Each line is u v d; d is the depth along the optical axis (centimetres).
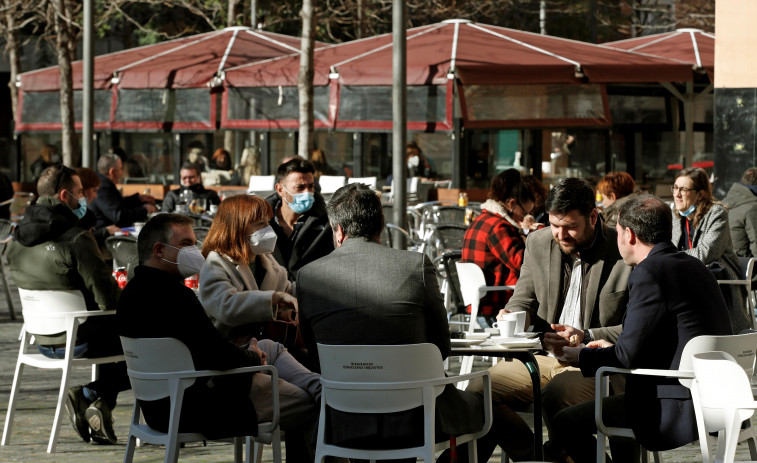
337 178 1998
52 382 983
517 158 2292
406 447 521
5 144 4109
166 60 2388
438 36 2181
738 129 1462
